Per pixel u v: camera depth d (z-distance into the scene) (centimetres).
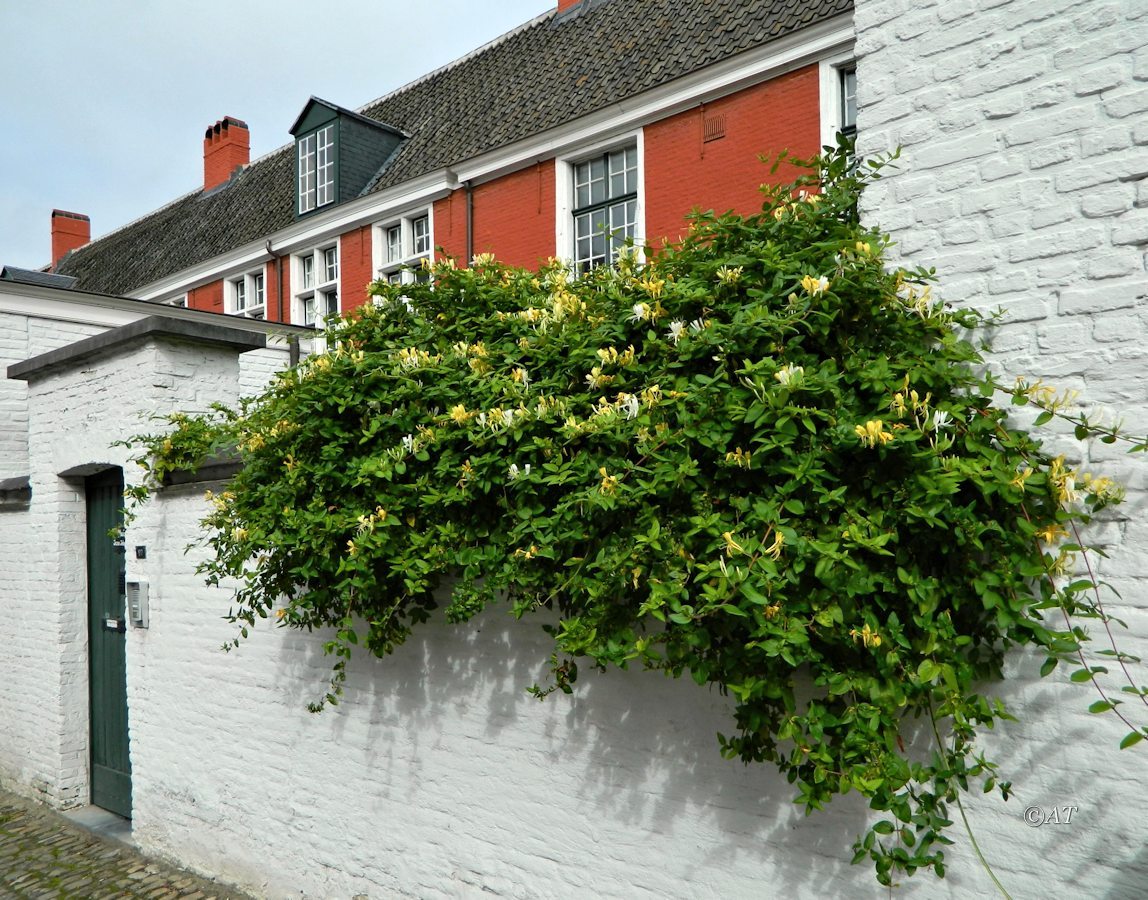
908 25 272
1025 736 236
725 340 257
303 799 425
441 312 389
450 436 311
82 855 514
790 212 292
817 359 255
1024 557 230
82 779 602
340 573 330
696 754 292
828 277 255
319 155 1526
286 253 1605
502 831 347
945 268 261
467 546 317
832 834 264
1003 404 245
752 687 237
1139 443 220
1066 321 236
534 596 302
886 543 236
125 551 553
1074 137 237
